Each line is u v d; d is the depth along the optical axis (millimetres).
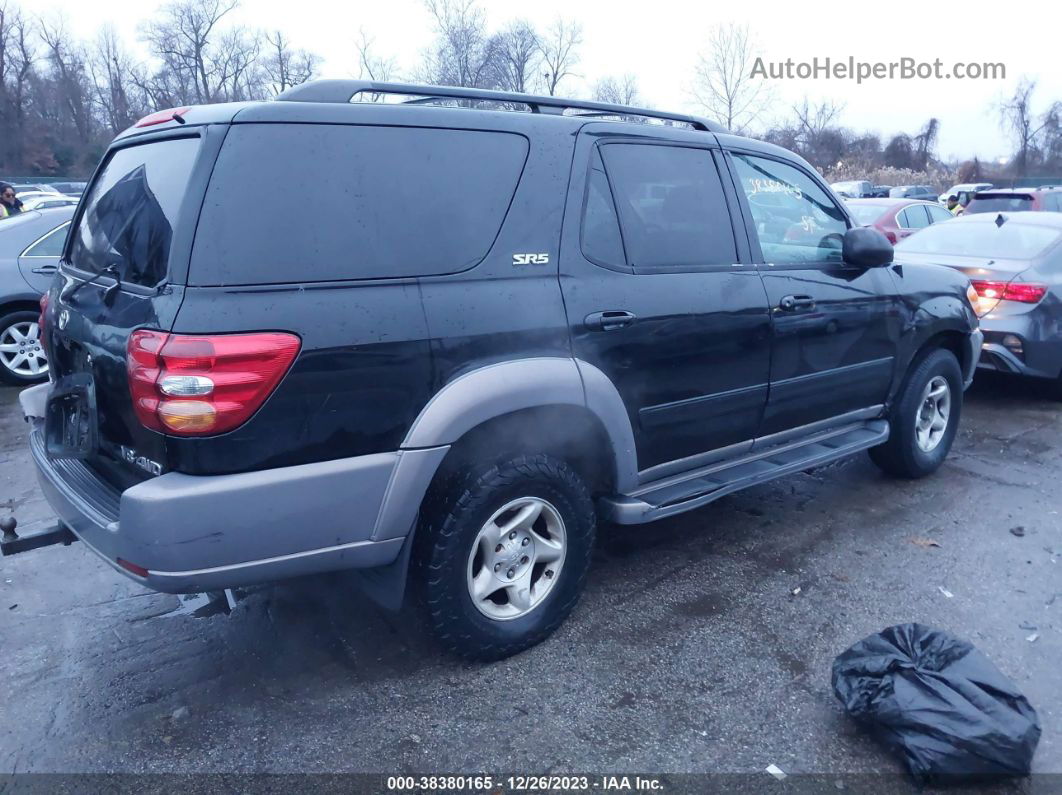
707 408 3949
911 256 7668
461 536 3184
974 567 4281
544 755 2922
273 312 2725
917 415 5223
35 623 3791
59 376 3633
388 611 3854
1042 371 6984
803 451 4527
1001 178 47469
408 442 2994
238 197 2752
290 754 2938
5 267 7777
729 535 4672
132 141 3471
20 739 3023
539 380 3234
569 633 3662
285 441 2771
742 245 4121
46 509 5031
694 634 3658
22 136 53656
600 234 3570
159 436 2695
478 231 3209
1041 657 3490
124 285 2998
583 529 3543
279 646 3590
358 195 2963
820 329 4398
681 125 4301
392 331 2932
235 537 2725
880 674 2951
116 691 3297
